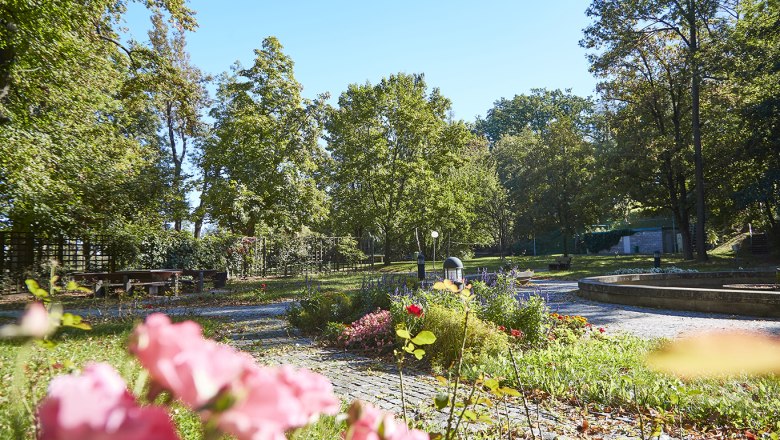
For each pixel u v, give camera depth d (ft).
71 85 56.54
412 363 24.29
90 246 71.10
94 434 1.34
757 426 14.40
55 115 58.03
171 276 63.16
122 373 13.70
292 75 108.17
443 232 125.59
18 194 54.29
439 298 30.27
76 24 52.49
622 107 109.91
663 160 101.76
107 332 28.09
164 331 1.69
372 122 113.91
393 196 114.32
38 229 61.82
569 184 138.31
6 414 9.10
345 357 26.03
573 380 19.22
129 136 109.09
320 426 11.37
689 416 15.55
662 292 44.91
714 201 104.58
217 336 31.30
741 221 112.57
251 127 101.76
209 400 1.57
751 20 89.97
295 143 104.83
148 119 117.08
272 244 94.79
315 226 126.62
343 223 116.47
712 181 98.84
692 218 133.90
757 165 96.22
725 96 95.50
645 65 106.11
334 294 38.17
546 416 15.98
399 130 112.06
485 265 115.34
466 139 115.44
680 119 107.14
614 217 126.72
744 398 16.28
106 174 71.67
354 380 20.92
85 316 38.75
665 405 16.39
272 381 1.70
